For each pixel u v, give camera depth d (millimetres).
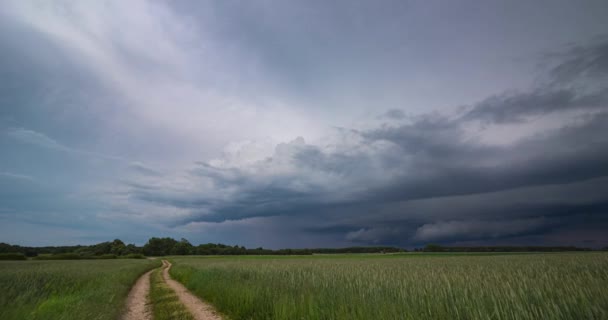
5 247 110688
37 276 21562
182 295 16281
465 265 27391
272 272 20125
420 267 25375
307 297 9703
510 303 7684
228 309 11633
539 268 19047
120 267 37750
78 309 9445
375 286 11812
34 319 8875
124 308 12039
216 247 158500
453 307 7746
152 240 148250
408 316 7172
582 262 22219
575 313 6605
